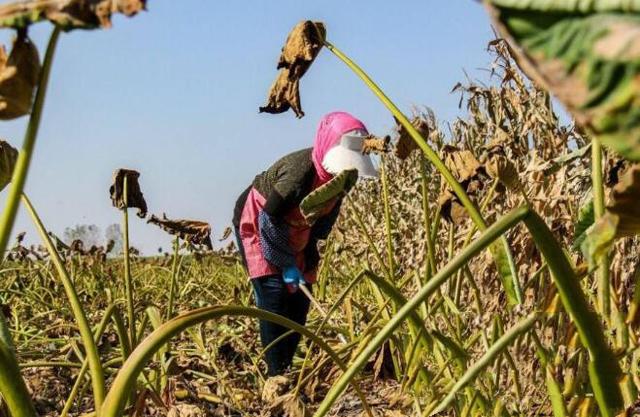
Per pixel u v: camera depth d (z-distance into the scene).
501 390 2.85
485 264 3.57
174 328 1.65
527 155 4.64
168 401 3.96
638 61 1.00
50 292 7.19
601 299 2.18
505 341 1.76
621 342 2.13
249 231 4.99
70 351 4.80
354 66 2.56
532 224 1.55
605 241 1.39
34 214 2.53
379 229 7.49
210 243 4.85
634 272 2.86
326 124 4.62
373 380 4.68
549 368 2.27
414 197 7.63
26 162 1.57
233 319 6.48
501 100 5.00
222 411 4.09
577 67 1.03
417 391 3.12
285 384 4.34
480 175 3.03
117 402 1.59
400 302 2.85
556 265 1.58
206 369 4.88
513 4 1.05
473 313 3.74
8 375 1.68
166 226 4.83
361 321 5.29
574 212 3.38
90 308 7.28
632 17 1.02
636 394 2.08
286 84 2.93
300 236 4.96
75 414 4.36
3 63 1.54
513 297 2.52
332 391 1.80
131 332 3.71
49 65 1.56
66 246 6.92
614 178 2.67
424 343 3.12
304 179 4.72
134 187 3.68
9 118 1.57
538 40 1.06
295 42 2.84
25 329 6.43
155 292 8.17
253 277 5.00
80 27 1.44
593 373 1.66
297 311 5.05
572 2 1.04
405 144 3.20
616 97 1.02
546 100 4.56
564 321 2.87
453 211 3.09
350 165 4.45
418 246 4.91
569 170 3.79
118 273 9.47
